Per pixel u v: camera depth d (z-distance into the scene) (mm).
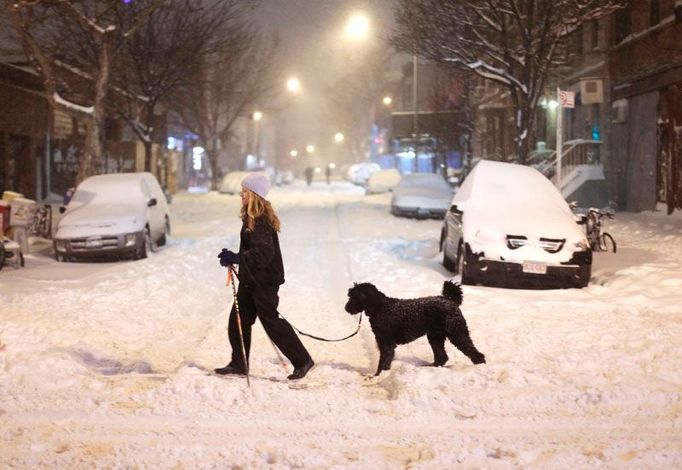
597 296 12516
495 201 14703
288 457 5293
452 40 26000
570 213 14531
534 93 25188
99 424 6199
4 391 7031
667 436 5832
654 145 26578
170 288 13461
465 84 40812
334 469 5094
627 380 7031
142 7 30141
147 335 10367
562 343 8938
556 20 24047
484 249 13375
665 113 25828
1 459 5375
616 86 29625
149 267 15820
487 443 5641
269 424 6188
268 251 7492
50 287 13727
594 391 6645
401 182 30812
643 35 26703
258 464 5242
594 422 6148
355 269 15875
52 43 30125
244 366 7738
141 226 17969
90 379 7359
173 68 34875
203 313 12164
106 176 20031
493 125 45250
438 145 46531
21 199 18234
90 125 23234
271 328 7594
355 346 9547
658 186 26266
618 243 18953
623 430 5973
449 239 15938
